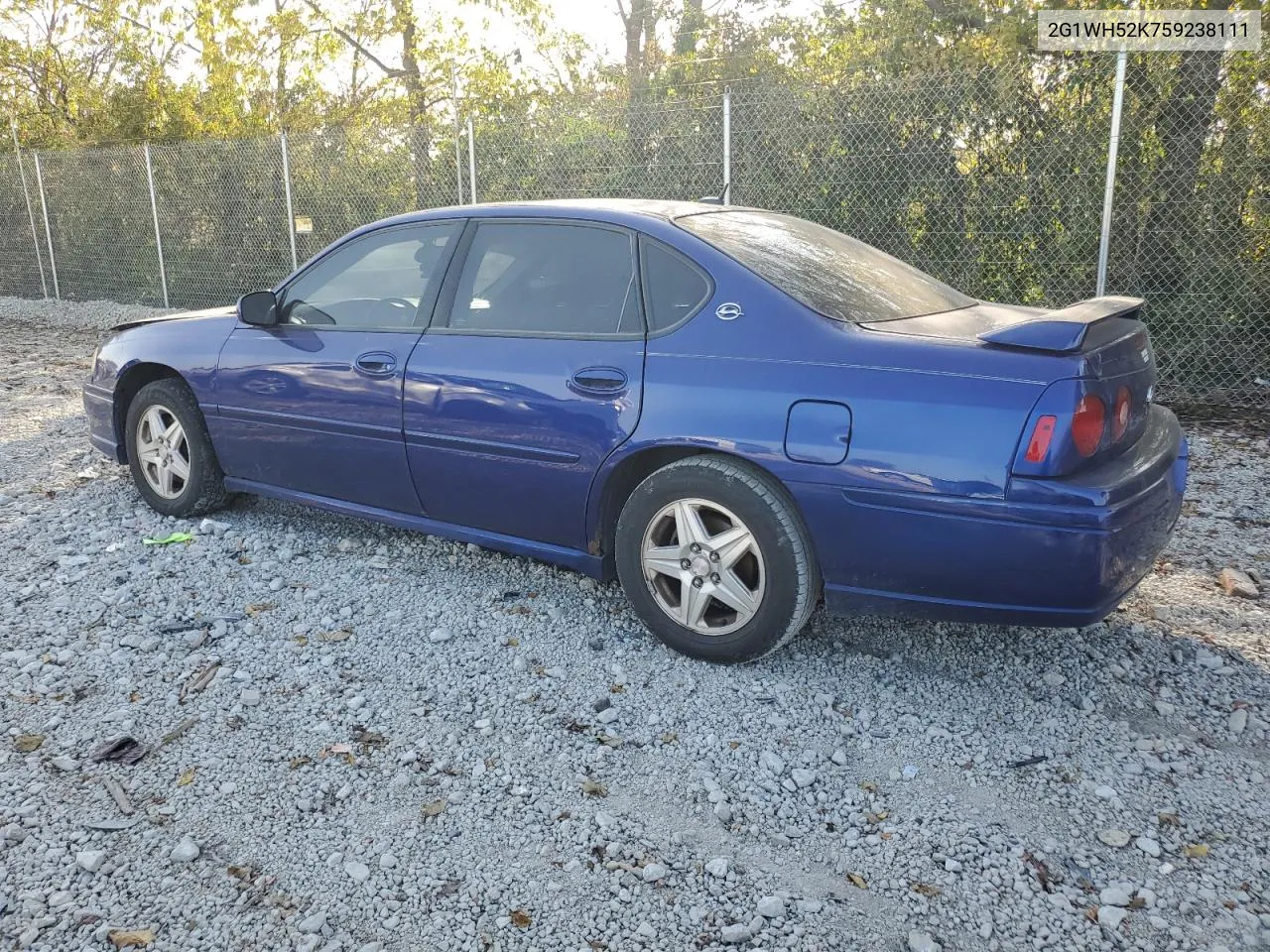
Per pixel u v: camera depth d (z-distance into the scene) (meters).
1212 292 8.02
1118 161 8.03
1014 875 2.60
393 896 2.51
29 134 21.09
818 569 3.48
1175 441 3.56
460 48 20.75
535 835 2.75
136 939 2.36
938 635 3.90
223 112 19.48
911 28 11.02
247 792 2.93
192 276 15.02
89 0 19.98
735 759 3.11
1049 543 3.01
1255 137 7.79
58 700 3.42
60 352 11.73
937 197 8.90
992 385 3.08
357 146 12.78
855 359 3.28
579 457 3.75
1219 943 2.37
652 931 2.40
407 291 4.35
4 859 2.63
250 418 4.77
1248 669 3.63
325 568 4.57
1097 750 3.15
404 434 4.22
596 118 10.52
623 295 3.78
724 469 3.46
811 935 2.39
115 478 6.05
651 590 3.71
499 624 4.01
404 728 3.27
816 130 9.35
